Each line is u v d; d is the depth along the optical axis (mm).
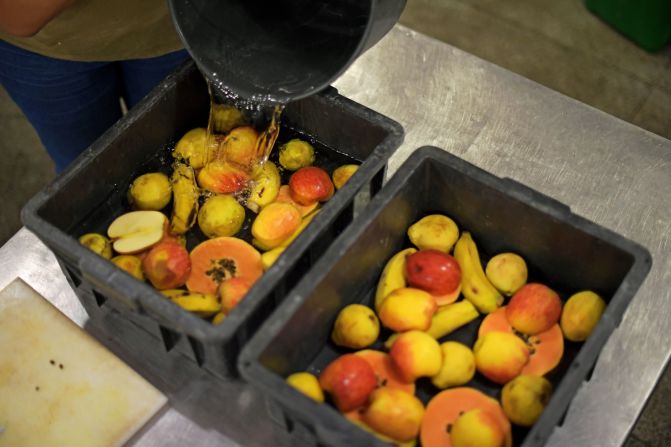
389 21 1230
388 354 1233
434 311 1242
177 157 1428
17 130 2568
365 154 1413
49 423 1251
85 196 1327
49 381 1280
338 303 1254
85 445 1233
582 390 1253
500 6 2814
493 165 1509
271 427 1249
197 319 1110
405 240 1358
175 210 1380
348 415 1180
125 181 1405
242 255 1329
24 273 1401
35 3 1151
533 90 1597
